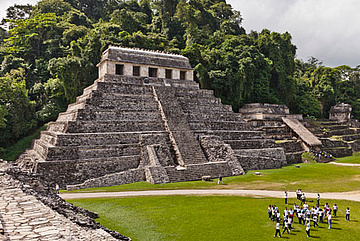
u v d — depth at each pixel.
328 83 84.44
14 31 63.66
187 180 30.38
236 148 40.06
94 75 56.56
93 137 31.05
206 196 24.08
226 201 22.48
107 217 18.33
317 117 81.62
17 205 10.13
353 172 37.28
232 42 69.62
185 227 16.80
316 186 28.53
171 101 40.34
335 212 19.64
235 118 45.59
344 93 96.69
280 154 43.66
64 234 8.26
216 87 59.91
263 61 68.62
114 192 25.34
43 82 59.97
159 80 43.97
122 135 32.78
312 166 42.75
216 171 32.88
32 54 64.00
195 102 44.41
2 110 44.59
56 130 38.16
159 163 30.92
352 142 63.50
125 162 31.42
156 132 34.97
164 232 15.99
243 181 30.53
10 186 12.73
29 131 52.25
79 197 23.45
